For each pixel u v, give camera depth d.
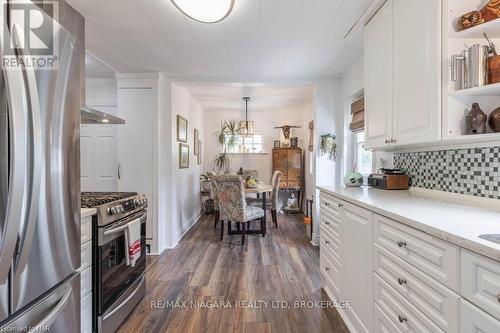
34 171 1.00
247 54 2.89
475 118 1.30
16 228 0.92
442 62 1.36
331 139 3.60
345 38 2.50
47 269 1.15
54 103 1.17
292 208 5.97
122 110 3.56
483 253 0.79
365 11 2.05
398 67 1.73
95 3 1.95
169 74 3.59
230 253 3.43
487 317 0.79
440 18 1.36
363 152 3.39
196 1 1.82
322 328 1.89
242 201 3.72
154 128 3.55
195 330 1.89
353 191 2.17
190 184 4.86
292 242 3.87
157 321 1.99
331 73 3.51
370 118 2.15
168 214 3.71
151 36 2.48
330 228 2.25
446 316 0.96
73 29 1.51
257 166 6.31
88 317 1.64
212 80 3.71
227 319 2.01
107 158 3.78
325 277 2.39
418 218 1.15
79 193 1.40
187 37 2.50
